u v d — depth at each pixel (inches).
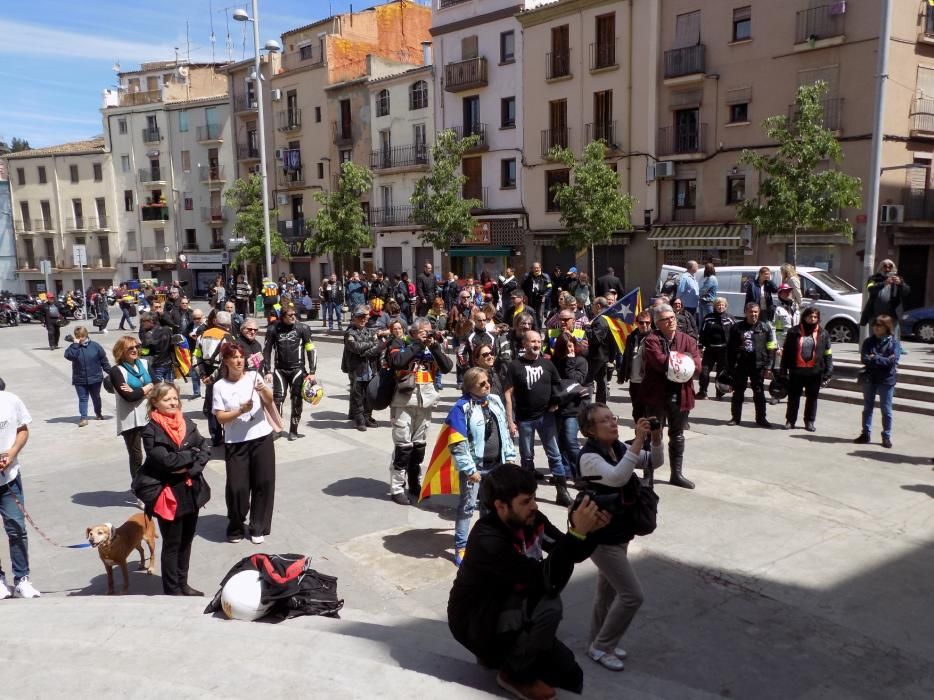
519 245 1348.4
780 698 162.9
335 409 494.6
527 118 1306.6
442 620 199.5
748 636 189.9
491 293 925.8
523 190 1333.7
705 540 252.1
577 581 225.0
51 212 2426.2
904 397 456.4
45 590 228.7
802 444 375.6
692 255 1099.3
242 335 399.9
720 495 298.0
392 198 1630.2
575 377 326.3
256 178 1668.3
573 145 1242.0
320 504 298.8
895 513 276.8
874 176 553.0
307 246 1441.9
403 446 294.5
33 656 150.3
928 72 952.9
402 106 1561.3
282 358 406.3
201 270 2223.2
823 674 172.6
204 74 2300.7
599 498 160.1
